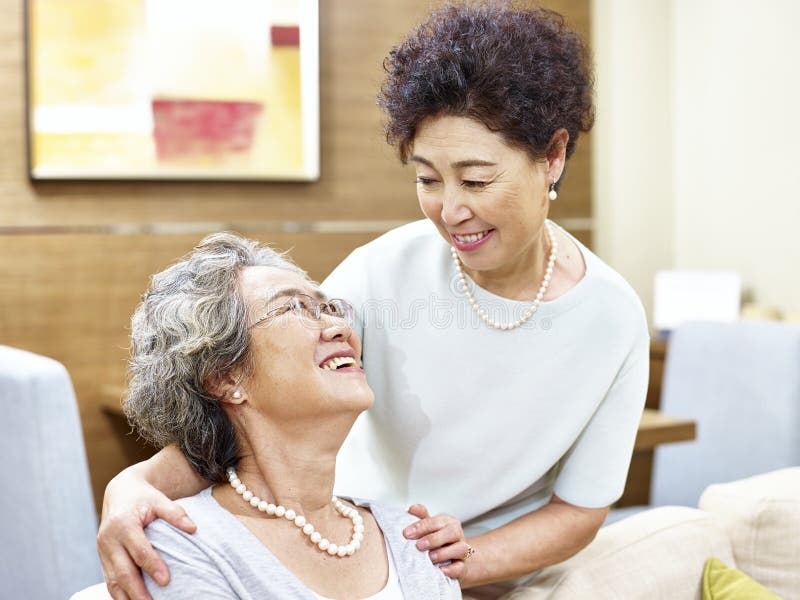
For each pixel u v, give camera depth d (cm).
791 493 189
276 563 134
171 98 346
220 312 140
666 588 175
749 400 306
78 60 335
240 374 140
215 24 349
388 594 144
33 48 330
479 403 166
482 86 135
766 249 409
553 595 165
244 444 144
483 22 140
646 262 443
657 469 333
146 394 144
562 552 165
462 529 170
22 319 335
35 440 210
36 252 336
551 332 163
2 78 328
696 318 393
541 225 150
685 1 441
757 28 409
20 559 221
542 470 167
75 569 213
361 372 144
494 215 141
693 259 445
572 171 420
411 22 379
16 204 333
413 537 150
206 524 135
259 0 354
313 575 140
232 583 129
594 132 427
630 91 437
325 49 368
